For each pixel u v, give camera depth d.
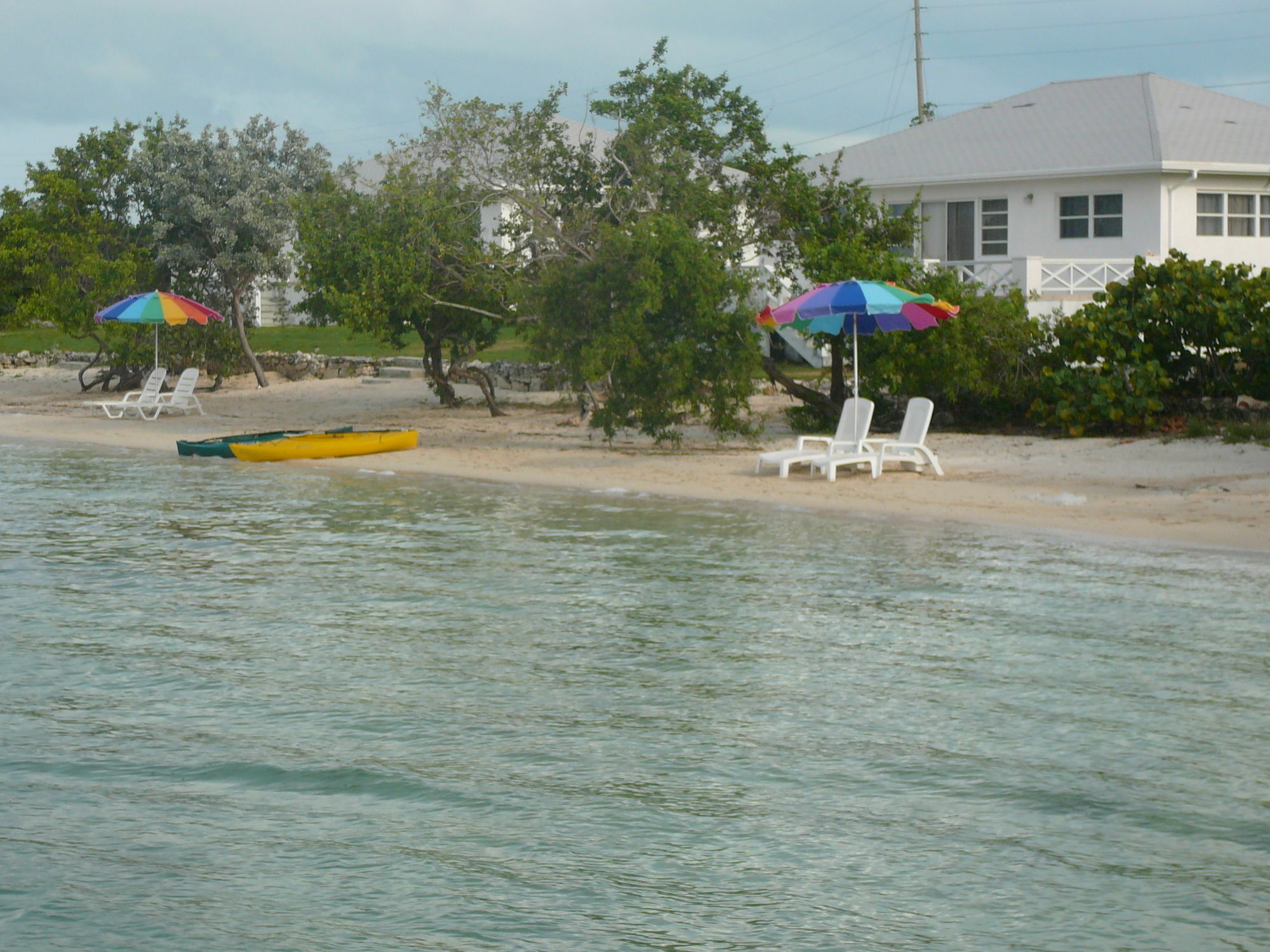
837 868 8.05
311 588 16.17
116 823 8.84
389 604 15.21
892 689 11.63
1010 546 18.17
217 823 8.83
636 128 33.16
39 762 9.99
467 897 7.73
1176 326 28.78
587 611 14.77
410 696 11.60
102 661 12.86
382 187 34.78
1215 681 11.66
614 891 7.79
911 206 31.70
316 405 42.44
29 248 45.41
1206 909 7.47
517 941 7.21
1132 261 39.88
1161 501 21.12
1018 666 12.27
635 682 11.96
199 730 10.72
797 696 11.49
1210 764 9.65
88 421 39.44
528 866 8.13
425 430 35.19
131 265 45.38
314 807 9.09
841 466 26.09
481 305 36.81
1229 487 21.94
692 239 27.84
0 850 8.42
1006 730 10.47
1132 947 7.09
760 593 15.54
